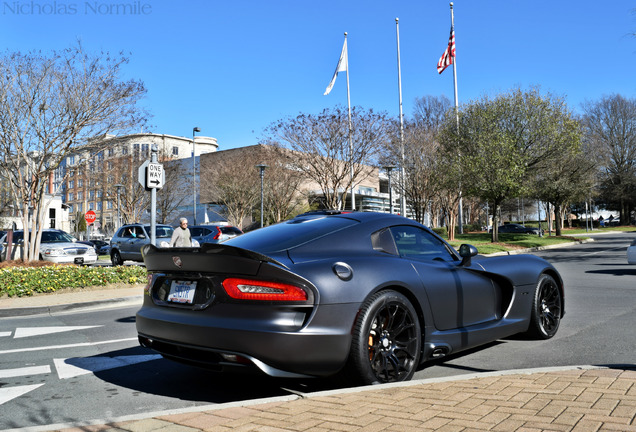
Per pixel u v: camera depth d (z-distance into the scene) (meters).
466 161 28.73
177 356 3.76
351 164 28.00
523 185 29.39
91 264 22.61
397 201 59.50
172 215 49.78
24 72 17.16
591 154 38.22
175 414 3.16
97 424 3.05
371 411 3.01
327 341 3.40
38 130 17.58
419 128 32.03
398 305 3.79
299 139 27.84
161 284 4.07
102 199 38.31
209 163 45.41
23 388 4.38
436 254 4.61
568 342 5.40
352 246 3.95
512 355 4.91
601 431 2.53
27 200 17.98
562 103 29.33
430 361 4.79
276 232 4.14
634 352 4.86
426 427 2.70
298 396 3.39
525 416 2.80
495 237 31.17
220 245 3.44
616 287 10.51
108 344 6.24
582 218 79.88
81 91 17.52
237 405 3.28
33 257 18.17
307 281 3.41
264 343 3.28
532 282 5.27
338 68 34.59
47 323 8.19
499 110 29.19
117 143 19.83
